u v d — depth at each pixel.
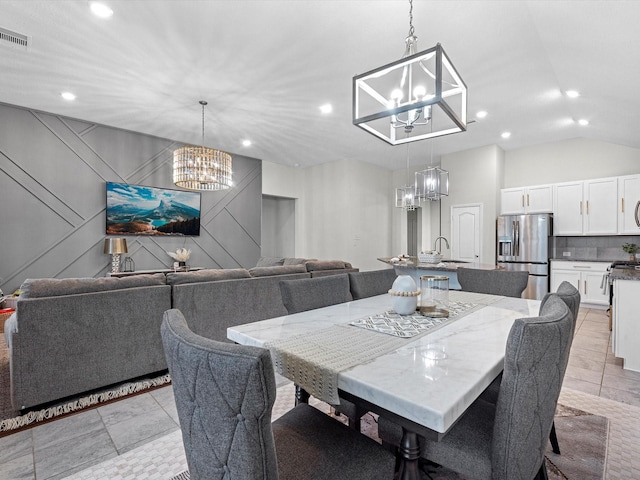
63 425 2.00
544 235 5.24
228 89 3.80
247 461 0.68
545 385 0.98
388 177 8.03
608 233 4.93
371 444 1.05
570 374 2.71
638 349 2.76
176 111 4.46
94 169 4.95
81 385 2.24
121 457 1.71
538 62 3.20
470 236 6.18
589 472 1.57
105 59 3.18
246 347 0.68
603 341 3.53
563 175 5.64
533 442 1.01
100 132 4.99
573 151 5.55
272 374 0.66
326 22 2.65
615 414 2.10
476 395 0.90
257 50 3.04
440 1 2.40
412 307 1.64
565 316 1.03
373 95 2.02
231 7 2.49
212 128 5.11
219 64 3.27
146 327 2.53
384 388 0.86
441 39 2.86
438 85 1.53
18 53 3.07
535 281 5.31
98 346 2.30
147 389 2.49
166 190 5.66
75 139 4.77
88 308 2.26
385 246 7.85
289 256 7.99
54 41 2.89
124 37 2.85
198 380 0.72
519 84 3.65
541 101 4.09
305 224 7.80
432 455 1.10
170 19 2.62
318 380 1.02
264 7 2.49
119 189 5.14
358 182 7.20
